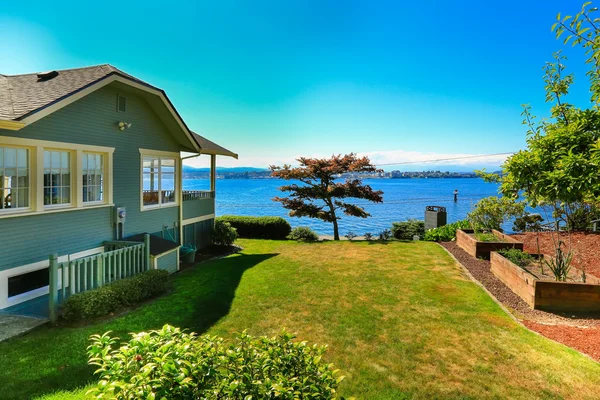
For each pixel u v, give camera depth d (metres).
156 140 10.56
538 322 5.74
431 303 6.68
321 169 17.19
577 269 7.91
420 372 4.19
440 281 8.22
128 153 9.34
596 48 3.70
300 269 9.77
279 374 2.18
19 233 6.43
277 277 8.90
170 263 9.51
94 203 8.20
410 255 11.31
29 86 7.69
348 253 12.08
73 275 6.27
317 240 17.20
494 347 4.81
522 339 5.04
